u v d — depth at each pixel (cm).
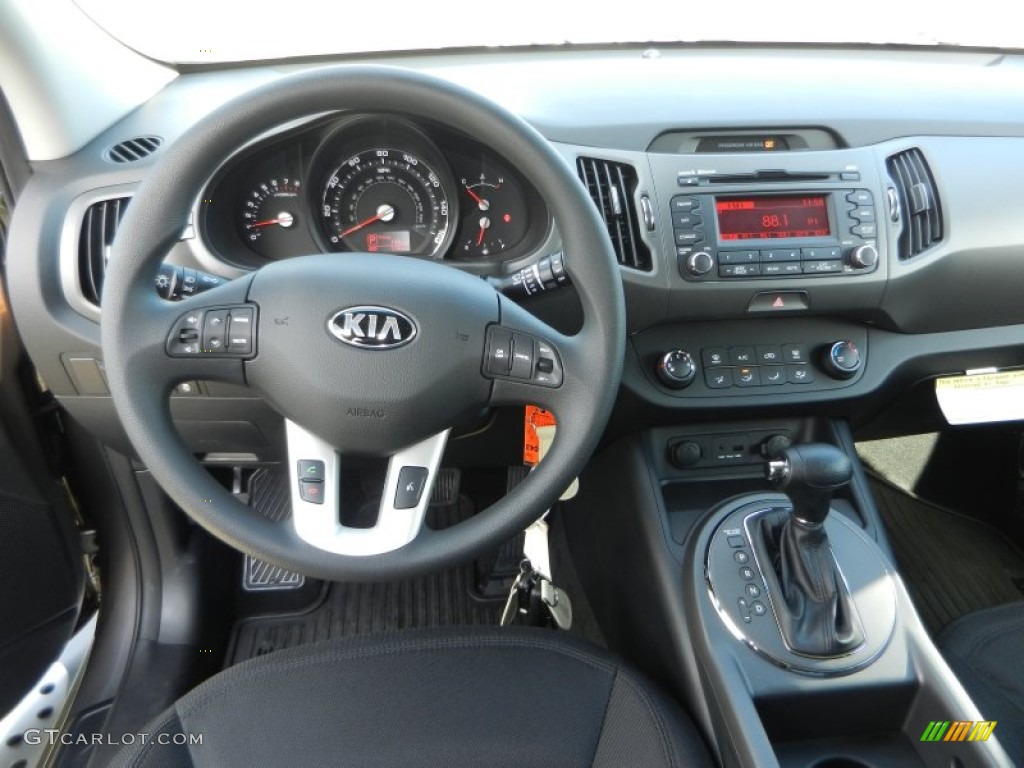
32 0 106
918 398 148
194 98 129
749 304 121
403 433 85
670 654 113
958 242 125
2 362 113
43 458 128
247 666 101
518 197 117
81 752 128
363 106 79
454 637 105
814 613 99
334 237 120
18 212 107
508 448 136
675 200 117
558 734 93
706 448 133
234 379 85
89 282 108
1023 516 169
